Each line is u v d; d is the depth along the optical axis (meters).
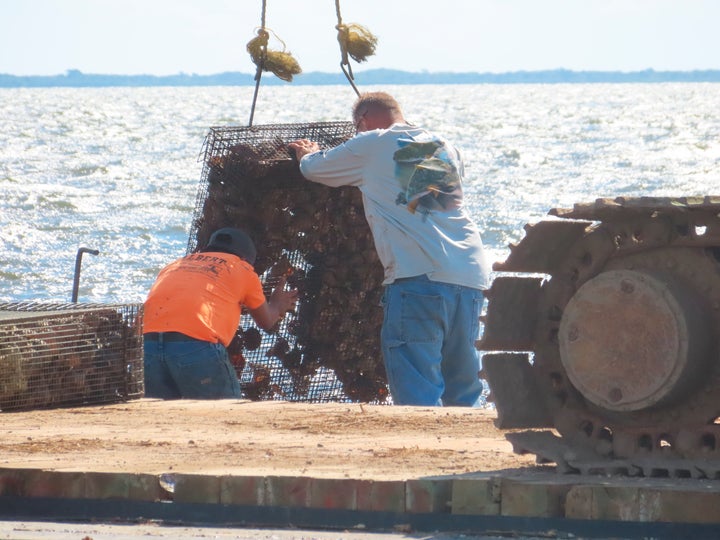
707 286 10.70
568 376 11.32
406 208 19.44
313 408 16.44
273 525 11.29
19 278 53.06
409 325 19.36
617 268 11.30
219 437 14.15
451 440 13.84
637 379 10.80
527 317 11.83
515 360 11.88
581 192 104.62
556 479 10.91
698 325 10.55
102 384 17.98
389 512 11.06
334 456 12.75
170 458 12.68
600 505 10.53
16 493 11.86
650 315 10.69
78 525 11.20
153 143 197.00
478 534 10.80
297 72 22.75
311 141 21.98
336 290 22.53
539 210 85.38
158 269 56.22
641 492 10.42
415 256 19.38
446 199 19.69
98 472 11.69
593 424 11.47
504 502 10.84
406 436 14.16
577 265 11.61
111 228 72.38
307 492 11.26
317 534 10.72
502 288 11.67
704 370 10.69
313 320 22.59
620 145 190.75
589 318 11.07
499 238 70.06
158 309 20.17
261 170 21.14
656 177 122.31
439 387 19.53
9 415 16.45
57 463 12.28
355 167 19.89
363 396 23.08
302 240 22.31
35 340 17.47
